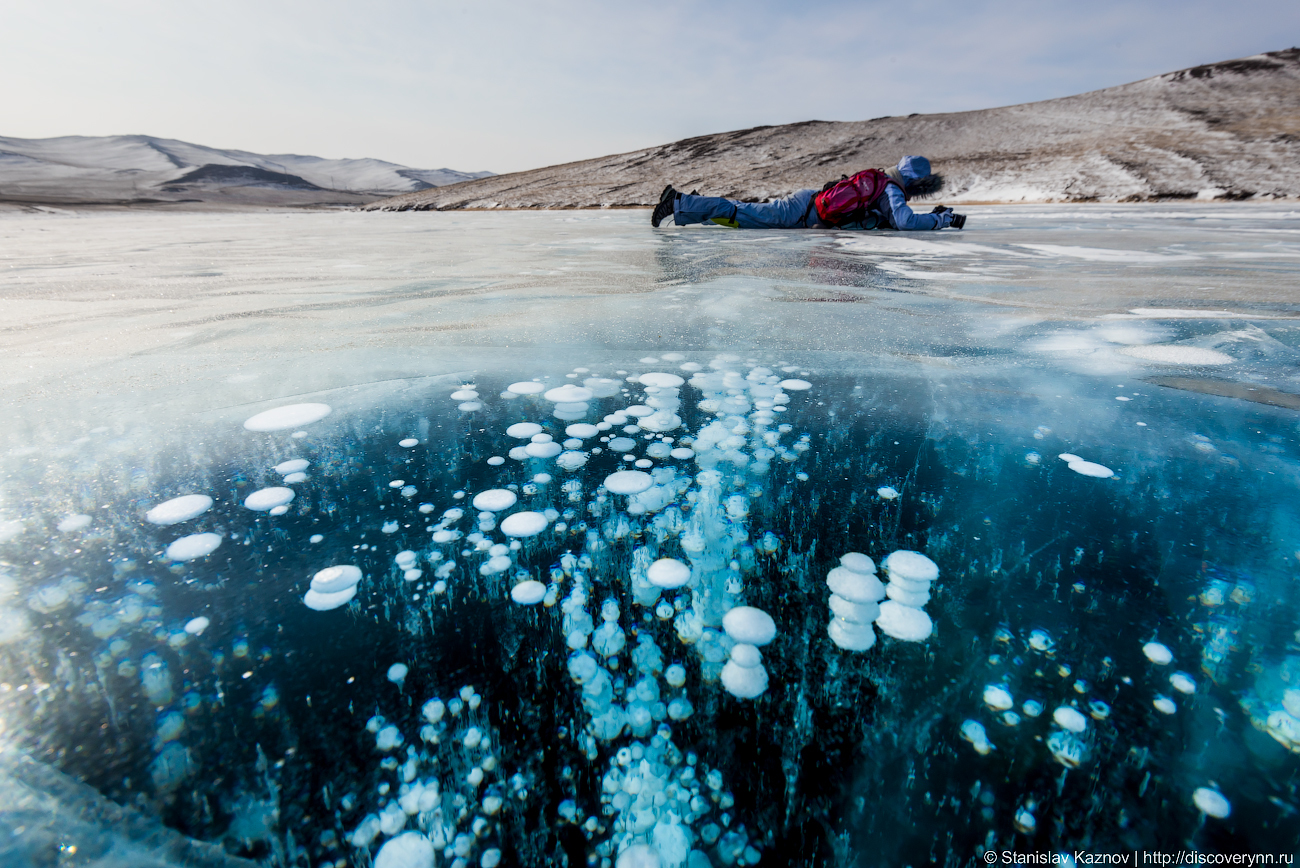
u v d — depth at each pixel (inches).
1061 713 14.2
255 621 17.4
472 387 37.7
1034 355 43.7
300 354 44.4
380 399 35.5
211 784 12.6
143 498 24.2
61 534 21.8
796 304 62.1
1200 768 12.8
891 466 26.9
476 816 12.1
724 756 13.3
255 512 23.4
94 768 12.8
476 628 17.1
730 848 11.5
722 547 21.0
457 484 25.6
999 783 12.6
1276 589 18.5
